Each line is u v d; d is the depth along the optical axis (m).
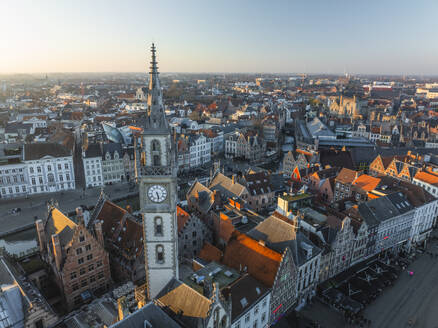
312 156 142.75
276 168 176.12
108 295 63.25
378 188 102.12
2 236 99.19
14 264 73.62
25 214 113.00
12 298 51.41
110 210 80.38
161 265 47.94
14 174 125.88
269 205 114.56
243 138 184.12
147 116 41.56
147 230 46.25
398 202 93.25
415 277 82.81
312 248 67.50
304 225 79.56
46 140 183.75
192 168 169.12
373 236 85.50
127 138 185.62
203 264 63.84
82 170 163.12
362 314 68.81
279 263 58.00
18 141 196.12
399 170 126.31
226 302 42.75
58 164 132.75
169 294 46.34
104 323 55.25
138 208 117.38
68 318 56.34
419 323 67.19
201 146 174.25
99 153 140.62
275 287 57.50
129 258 69.19
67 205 120.94
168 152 42.56
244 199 103.50
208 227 82.94
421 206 96.81
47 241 71.44
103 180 142.50
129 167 147.75
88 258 66.69
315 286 72.94
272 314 59.75
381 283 78.00
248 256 62.34
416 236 100.25
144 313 41.03
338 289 74.88
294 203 94.31
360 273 81.06
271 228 69.25
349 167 143.62
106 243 76.62
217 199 87.88
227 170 167.12
